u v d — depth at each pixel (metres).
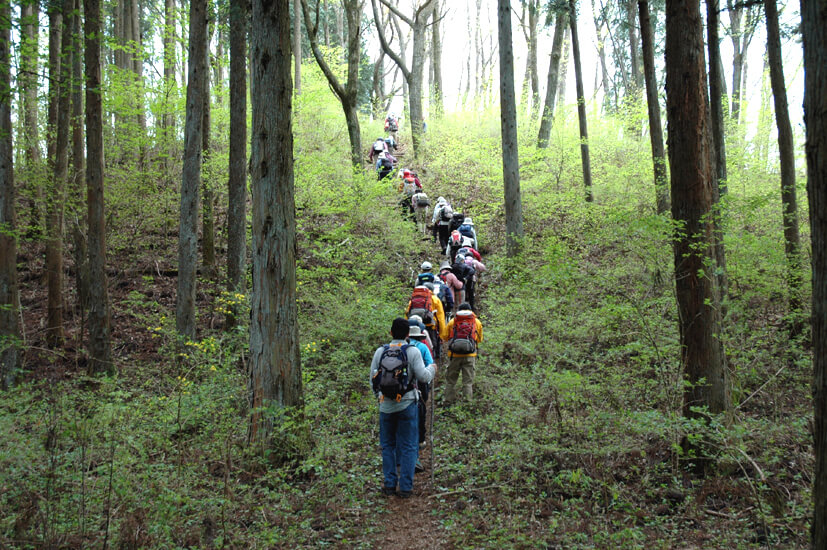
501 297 9.92
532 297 8.13
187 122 9.23
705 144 5.52
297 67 20.66
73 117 10.52
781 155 8.66
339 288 10.13
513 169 12.21
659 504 4.82
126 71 13.59
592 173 16.42
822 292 2.57
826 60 2.51
